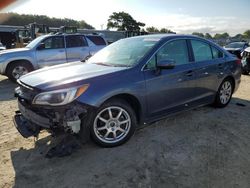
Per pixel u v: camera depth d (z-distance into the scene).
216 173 3.31
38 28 21.53
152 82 4.14
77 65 4.50
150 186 3.05
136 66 4.07
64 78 3.64
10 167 3.43
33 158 3.64
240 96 7.15
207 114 5.41
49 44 10.22
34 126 3.66
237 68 6.00
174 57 4.62
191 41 5.02
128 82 3.86
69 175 3.24
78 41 10.82
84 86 3.50
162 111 4.42
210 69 5.22
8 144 4.07
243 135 4.44
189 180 3.16
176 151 3.84
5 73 9.63
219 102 5.70
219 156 3.72
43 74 3.98
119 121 3.90
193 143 4.10
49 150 3.59
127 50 4.64
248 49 11.77
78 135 3.58
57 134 3.50
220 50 5.68
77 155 3.68
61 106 3.35
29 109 3.64
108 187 3.03
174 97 4.55
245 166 3.49
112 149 3.85
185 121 4.99
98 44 11.37
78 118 3.41
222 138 4.30
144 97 4.06
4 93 7.90
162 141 4.14
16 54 9.59
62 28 17.84
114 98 3.82
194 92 4.94
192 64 4.86
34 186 3.05
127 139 4.00
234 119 5.16
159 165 3.46
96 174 3.26
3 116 5.45
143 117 4.16
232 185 3.09
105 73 3.81
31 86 3.56
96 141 3.75
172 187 3.04
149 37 4.87
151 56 4.24
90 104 3.49
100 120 3.73
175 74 4.48
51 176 3.23
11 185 3.07
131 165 3.45
